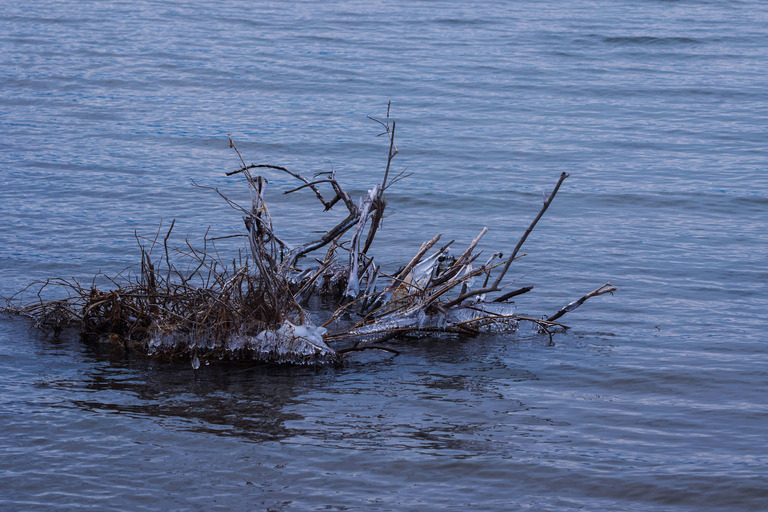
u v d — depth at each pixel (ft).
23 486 18.86
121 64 91.66
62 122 69.05
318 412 23.09
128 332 27.96
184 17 122.93
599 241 43.11
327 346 26.91
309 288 33.88
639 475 19.92
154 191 50.98
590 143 66.90
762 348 28.81
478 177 57.16
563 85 88.07
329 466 20.10
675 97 83.87
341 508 18.35
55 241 40.42
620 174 57.88
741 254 40.98
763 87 87.86
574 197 52.11
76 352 27.32
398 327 29.55
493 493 19.10
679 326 31.22
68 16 119.75
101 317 28.99
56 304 29.76
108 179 53.21
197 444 20.99
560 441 21.66
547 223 46.83
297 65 94.02
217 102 78.33
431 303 30.09
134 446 20.80
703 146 66.13
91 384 24.64
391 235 44.14
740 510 18.58
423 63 96.84
